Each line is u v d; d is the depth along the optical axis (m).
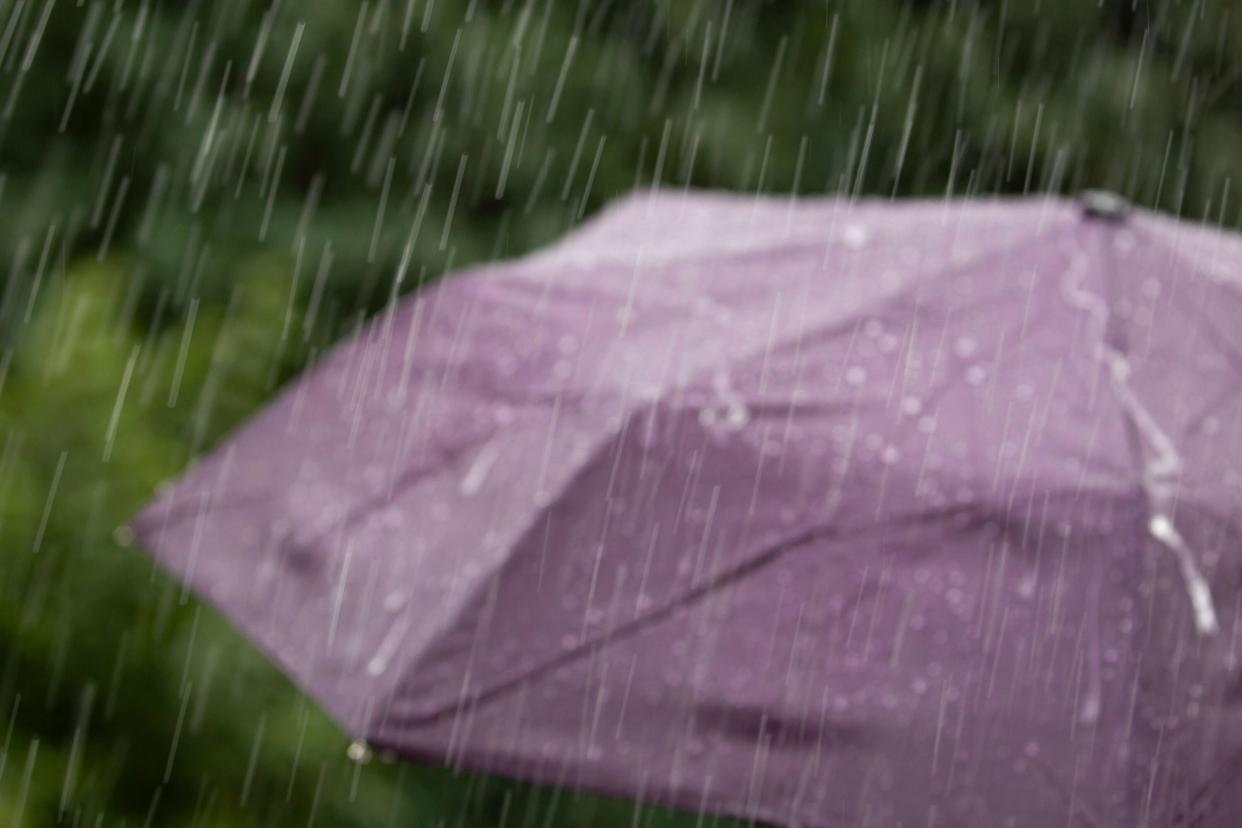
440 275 9.97
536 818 8.32
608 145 10.63
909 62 11.61
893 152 11.65
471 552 3.65
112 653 6.63
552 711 3.43
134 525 4.24
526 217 10.41
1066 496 3.53
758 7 11.20
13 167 9.40
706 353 3.84
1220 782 3.35
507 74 10.19
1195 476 3.59
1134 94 12.25
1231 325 3.90
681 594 3.52
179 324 8.37
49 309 6.89
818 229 4.32
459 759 3.39
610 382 3.85
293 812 6.96
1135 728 3.36
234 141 9.56
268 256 7.93
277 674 6.87
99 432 6.64
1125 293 3.93
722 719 3.43
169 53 9.57
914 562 3.51
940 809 3.37
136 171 9.56
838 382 3.74
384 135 9.94
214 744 6.77
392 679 3.45
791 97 11.28
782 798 3.38
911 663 3.44
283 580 3.92
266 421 4.36
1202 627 3.44
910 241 4.14
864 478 3.59
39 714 6.63
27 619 6.54
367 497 3.97
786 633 3.48
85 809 6.61
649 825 7.94
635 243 4.58
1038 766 3.37
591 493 3.63
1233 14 12.48
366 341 4.40
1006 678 3.42
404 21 9.87
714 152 10.90
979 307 3.90
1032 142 11.56
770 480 3.60
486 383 4.07
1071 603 3.46
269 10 9.72
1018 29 12.03
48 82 9.47
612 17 10.63
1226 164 12.69
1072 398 3.70
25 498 6.52
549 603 3.53
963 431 3.65
